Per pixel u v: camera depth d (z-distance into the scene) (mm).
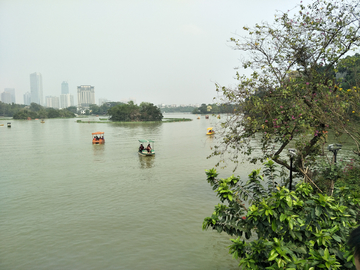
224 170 24734
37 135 71000
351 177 11609
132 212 15281
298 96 10211
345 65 10641
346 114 10133
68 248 11336
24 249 11320
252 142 37688
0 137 66438
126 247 11344
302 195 6121
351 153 21562
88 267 9930
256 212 4914
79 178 23938
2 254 10953
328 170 11000
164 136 63250
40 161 32875
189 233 12555
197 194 18375
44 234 12695
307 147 11359
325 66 11367
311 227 4906
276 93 10492
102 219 14359
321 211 4551
